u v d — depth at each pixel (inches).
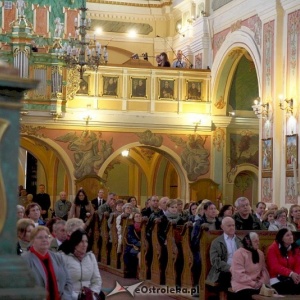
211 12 1120.2
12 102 121.7
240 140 1128.2
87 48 932.6
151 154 1245.7
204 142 1111.0
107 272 689.0
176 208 586.9
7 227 121.1
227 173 1115.9
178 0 1224.8
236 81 1119.0
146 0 1262.3
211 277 434.6
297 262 402.6
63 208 841.5
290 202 858.8
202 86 1109.1
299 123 848.9
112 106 1073.5
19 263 122.2
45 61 1031.6
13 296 119.8
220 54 1082.7
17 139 122.0
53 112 1034.7
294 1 871.1
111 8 1254.9
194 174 1103.0
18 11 1032.2
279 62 904.9
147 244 596.1
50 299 271.3
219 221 487.8
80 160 1061.1
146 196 1264.8
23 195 1037.2
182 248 522.6
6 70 121.9
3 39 1060.5
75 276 308.0
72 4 1117.1
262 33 949.2
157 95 1092.5
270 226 538.6
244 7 1009.5
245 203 481.4
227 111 1115.9
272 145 906.1
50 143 1048.2
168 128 1093.1
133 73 1083.9
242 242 400.8
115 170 1275.8
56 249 356.8
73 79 1048.2
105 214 725.9
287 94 881.5
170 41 1257.4
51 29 1103.0
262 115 937.5
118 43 1261.1
